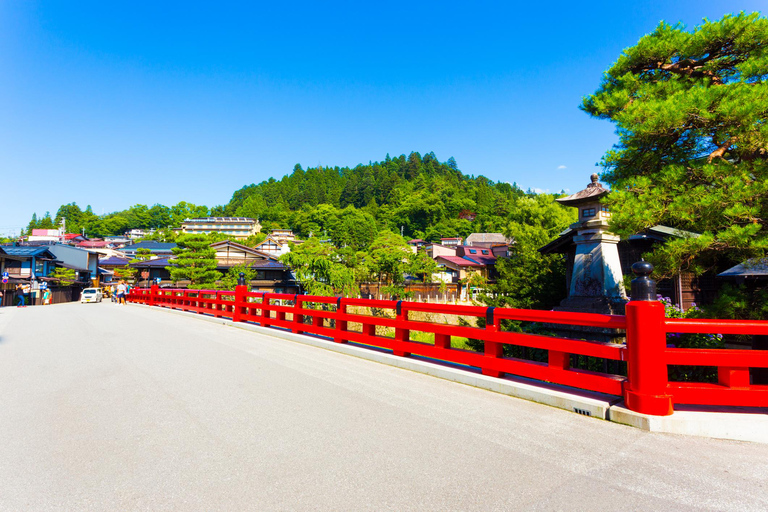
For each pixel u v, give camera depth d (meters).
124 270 56.00
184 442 3.33
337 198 145.75
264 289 37.03
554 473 2.78
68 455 3.10
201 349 7.53
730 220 5.31
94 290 39.16
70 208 125.75
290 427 3.65
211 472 2.82
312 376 5.48
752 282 9.37
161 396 4.58
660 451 3.11
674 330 3.64
